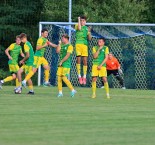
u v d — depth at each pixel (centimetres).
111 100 3662
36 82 5959
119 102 3528
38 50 4206
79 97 3856
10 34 7019
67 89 4744
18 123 2486
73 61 5522
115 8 6894
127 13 6875
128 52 5781
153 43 5741
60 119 2636
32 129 2333
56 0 6825
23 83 4050
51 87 5003
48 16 6825
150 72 5709
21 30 7025
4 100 3512
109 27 5794
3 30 7000
